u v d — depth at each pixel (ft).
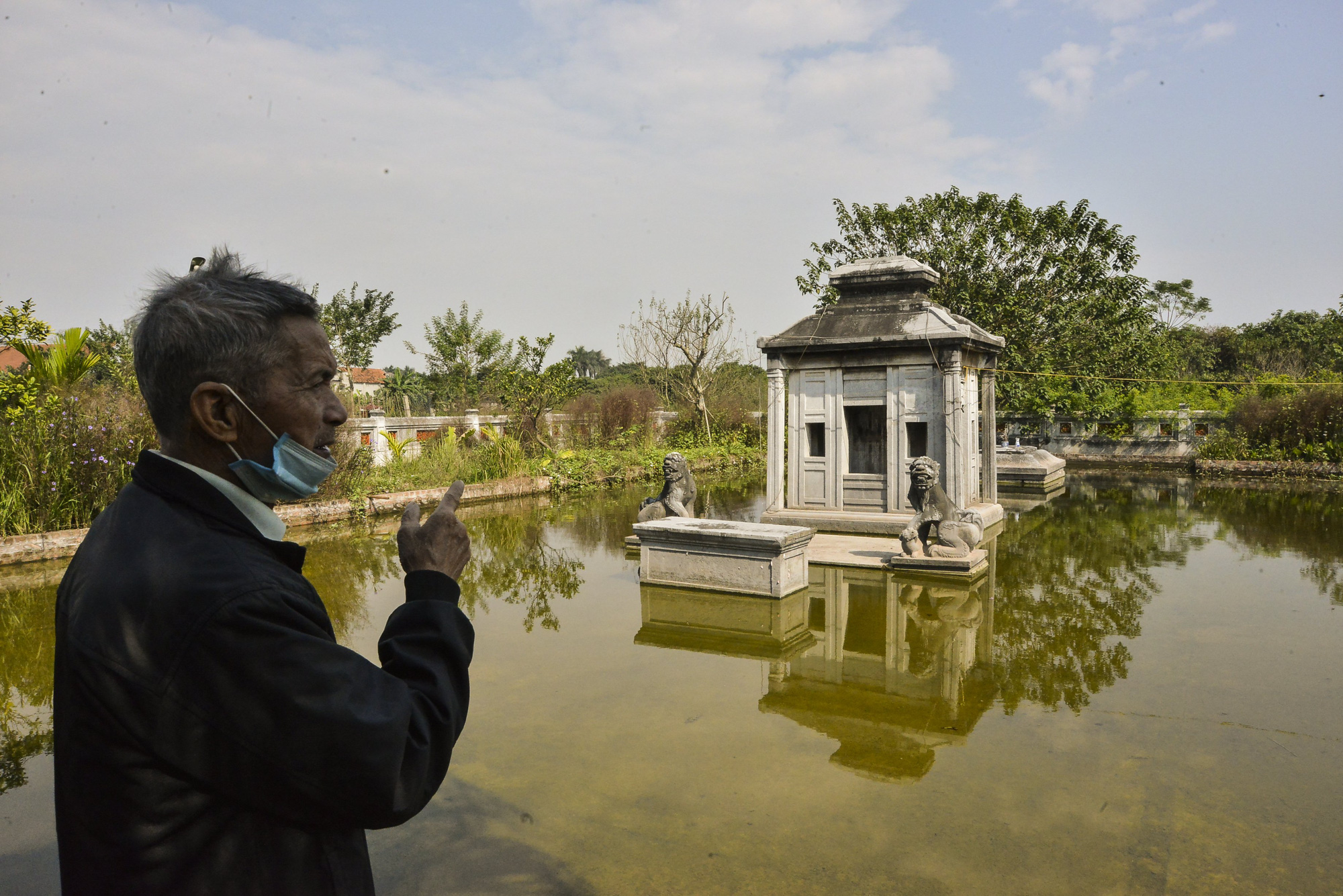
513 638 20.49
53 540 32.68
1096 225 72.28
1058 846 10.37
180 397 4.09
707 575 25.62
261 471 4.16
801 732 14.21
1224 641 19.83
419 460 56.95
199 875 3.56
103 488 35.99
